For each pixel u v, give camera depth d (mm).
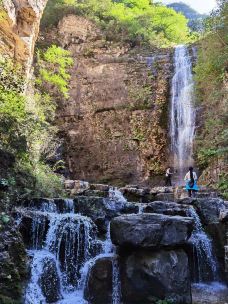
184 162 20672
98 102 23109
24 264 6582
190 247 8977
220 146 15547
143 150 21969
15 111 9727
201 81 18953
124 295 7074
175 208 10234
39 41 24516
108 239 8898
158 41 27844
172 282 6977
